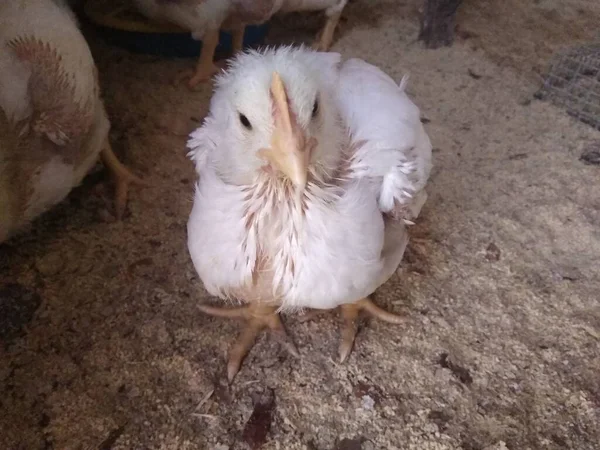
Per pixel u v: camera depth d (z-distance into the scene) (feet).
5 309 1.20
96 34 1.85
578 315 1.25
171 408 1.09
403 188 0.94
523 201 1.46
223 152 0.89
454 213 1.43
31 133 1.10
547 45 1.93
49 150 1.14
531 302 1.27
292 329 1.21
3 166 1.07
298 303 0.99
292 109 0.76
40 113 1.09
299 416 1.09
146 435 1.05
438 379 1.14
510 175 1.52
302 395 1.12
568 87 1.74
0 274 1.26
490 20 2.02
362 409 1.10
